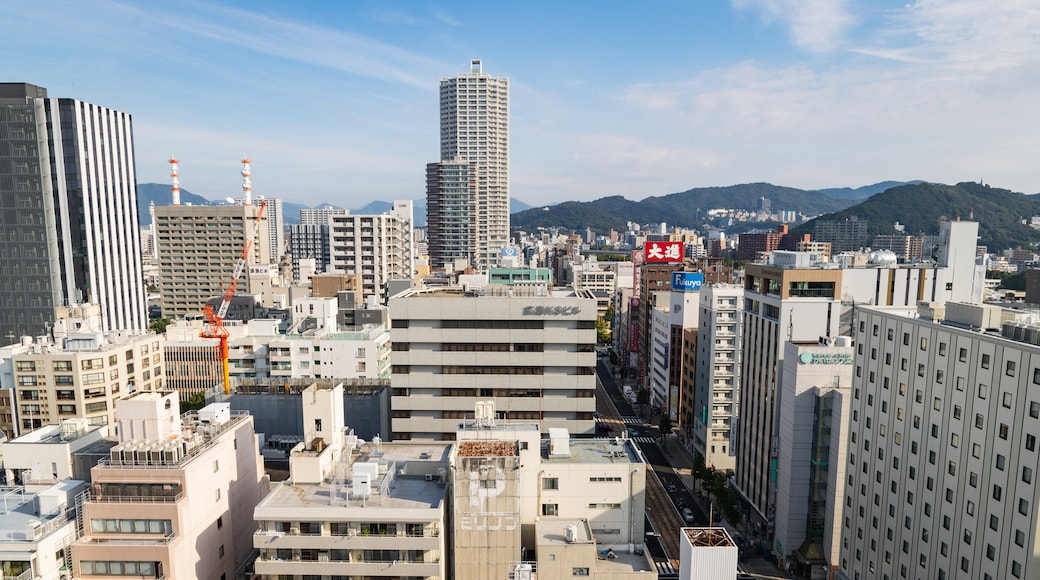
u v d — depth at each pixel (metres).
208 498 59.75
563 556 58.69
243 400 121.31
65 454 61.59
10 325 170.25
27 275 168.62
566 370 91.31
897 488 71.50
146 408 58.75
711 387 126.25
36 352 104.12
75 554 52.81
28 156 165.62
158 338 119.75
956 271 103.88
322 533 55.44
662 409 162.50
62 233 169.25
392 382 92.19
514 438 65.44
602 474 66.31
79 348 106.50
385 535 55.34
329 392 65.25
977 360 59.00
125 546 52.66
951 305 66.62
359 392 121.12
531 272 121.69
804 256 102.88
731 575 46.00
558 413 91.88
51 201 167.50
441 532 55.84
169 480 55.16
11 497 58.53
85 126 173.50
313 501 57.34
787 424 89.88
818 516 88.81
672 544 98.75
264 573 55.25
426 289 106.94
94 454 61.69
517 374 91.44
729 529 105.00
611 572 59.38
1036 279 160.50
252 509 70.25
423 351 91.38
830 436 86.25
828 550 86.81
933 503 65.19
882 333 75.19
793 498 89.25
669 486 122.50
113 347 108.00
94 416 103.38
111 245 185.25
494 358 91.12
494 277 121.81
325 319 153.88
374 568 55.03
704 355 130.38
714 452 127.75
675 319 151.62
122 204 192.25
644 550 65.00
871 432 77.25
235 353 142.12
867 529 77.88
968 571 59.50
